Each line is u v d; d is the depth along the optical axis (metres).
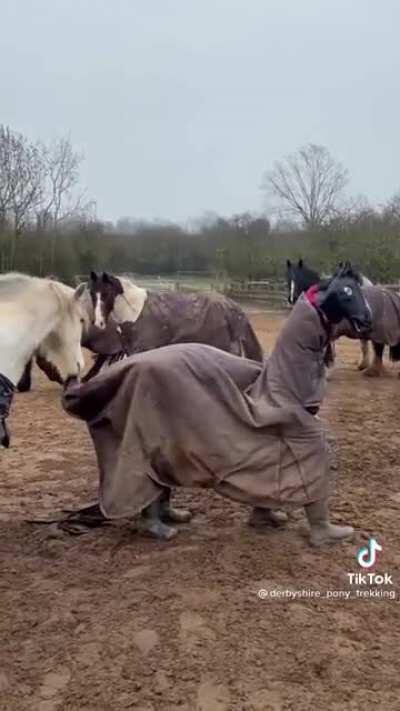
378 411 8.56
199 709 2.72
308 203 38.62
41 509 4.94
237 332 8.23
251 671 2.95
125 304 7.93
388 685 2.87
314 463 4.06
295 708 2.71
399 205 30.14
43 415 8.50
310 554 4.05
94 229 30.33
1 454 6.53
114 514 4.07
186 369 3.98
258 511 4.42
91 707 2.74
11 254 28.14
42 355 4.56
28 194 28.94
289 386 4.07
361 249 28.16
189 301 8.06
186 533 4.38
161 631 3.23
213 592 3.56
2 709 2.73
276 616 3.36
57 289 4.41
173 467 4.04
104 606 3.47
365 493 5.24
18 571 3.89
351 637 3.22
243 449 3.99
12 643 3.18
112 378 4.11
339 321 4.11
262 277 32.12
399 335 10.62
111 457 4.20
